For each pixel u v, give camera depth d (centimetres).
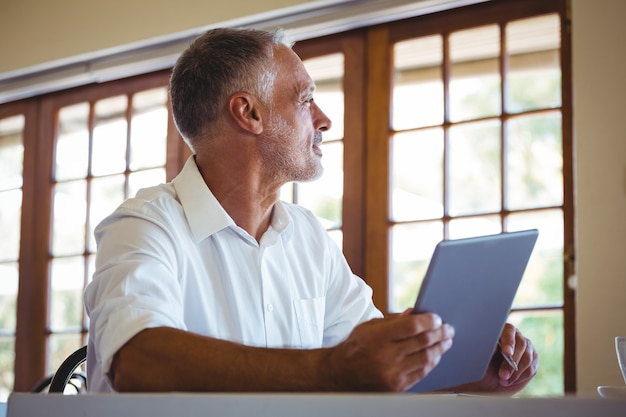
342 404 79
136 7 357
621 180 252
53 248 389
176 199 151
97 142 381
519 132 636
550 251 691
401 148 301
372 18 303
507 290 112
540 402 74
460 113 292
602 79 259
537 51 279
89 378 133
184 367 105
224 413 85
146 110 368
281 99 158
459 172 632
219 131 156
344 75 314
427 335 98
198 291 144
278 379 101
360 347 97
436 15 297
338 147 316
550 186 627
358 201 306
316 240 169
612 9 260
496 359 130
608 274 251
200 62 159
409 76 302
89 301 129
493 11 286
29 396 98
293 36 320
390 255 298
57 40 379
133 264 125
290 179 160
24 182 400
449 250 99
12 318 407
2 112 412
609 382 247
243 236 151
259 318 150
